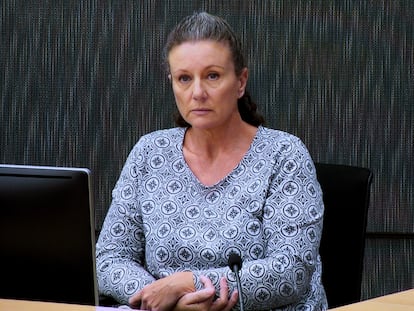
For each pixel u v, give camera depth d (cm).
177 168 418
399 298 338
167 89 646
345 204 440
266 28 639
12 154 659
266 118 643
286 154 409
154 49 644
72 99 652
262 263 382
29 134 656
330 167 450
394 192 647
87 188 309
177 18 642
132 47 646
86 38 648
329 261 441
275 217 398
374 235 653
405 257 652
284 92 642
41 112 655
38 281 317
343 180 443
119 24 646
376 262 653
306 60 640
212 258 394
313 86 641
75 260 313
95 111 652
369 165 646
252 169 409
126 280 398
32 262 316
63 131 654
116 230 421
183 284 371
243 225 397
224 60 397
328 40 639
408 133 644
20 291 320
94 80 650
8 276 319
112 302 415
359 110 642
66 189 309
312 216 399
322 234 443
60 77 652
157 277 407
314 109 642
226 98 399
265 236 399
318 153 644
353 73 641
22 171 313
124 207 421
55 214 311
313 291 404
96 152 654
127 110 650
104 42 647
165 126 648
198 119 399
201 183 411
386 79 640
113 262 412
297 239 392
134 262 415
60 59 650
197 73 396
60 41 649
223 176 411
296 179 404
